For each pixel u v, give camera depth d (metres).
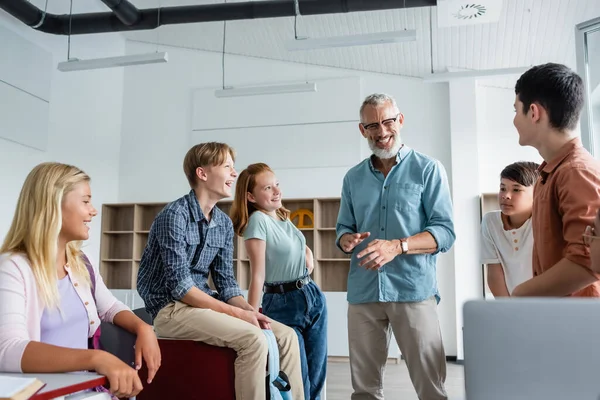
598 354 0.64
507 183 2.26
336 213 6.91
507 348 0.68
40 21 5.85
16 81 5.95
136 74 7.88
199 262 2.26
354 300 2.32
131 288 7.21
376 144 2.30
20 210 1.52
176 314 2.07
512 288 2.34
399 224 2.27
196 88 7.65
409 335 2.20
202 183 2.27
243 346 1.98
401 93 7.03
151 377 1.63
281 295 2.62
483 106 6.82
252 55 7.51
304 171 7.09
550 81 1.41
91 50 7.26
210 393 2.03
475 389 0.69
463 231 6.47
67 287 1.59
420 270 2.21
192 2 6.32
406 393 4.49
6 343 1.29
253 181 2.70
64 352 1.27
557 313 0.66
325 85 7.20
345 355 6.27
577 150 1.41
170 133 7.61
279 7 5.55
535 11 4.94
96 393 1.29
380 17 5.79
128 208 7.53
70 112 6.84
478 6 4.64
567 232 1.31
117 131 7.72
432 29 5.79
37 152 6.27
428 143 6.85
